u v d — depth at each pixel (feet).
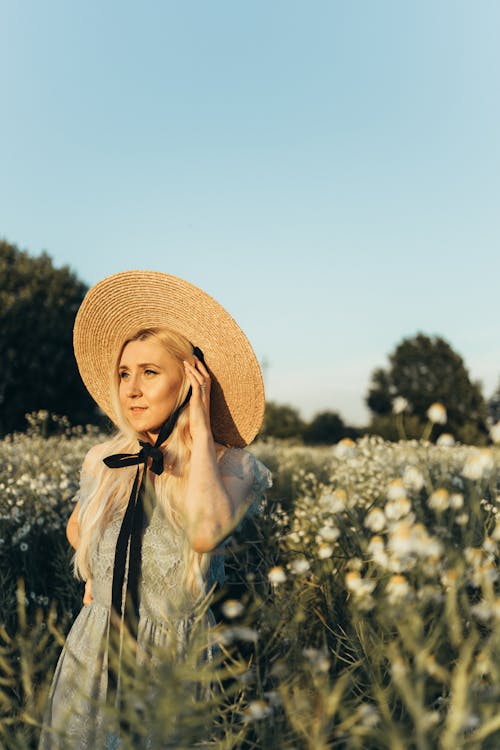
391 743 3.75
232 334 7.62
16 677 5.91
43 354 86.58
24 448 24.85
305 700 4.55
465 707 3.69
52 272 92.43
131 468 7.07
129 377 7.11
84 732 5.52
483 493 8.84
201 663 5.72
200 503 5.99
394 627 5.70
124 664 5.19
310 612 7.48
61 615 10.11
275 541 11.31
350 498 8.84
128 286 8.00
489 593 5.12
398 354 151.53
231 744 4.50
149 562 6.20
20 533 12.60
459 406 140.97
